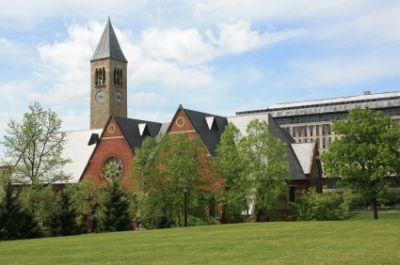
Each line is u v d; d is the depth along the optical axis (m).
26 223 61.72
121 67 145.00
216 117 93.75
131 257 28.19
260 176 67.38
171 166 69.19
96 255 30.16
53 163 80.00
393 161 68.75
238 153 69.88
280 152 70.44
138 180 72.81
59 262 27.83
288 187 80.69
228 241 34.44
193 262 24.77
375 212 73.25
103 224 70.12
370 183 71.88
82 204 74.88
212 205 72.50
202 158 72.38
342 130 72.69
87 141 105.94
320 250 27.09
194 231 46.72
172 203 70.12
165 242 36.12
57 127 81.25
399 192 106.94
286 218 75.56
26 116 78.25
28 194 67.19
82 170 100.38
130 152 92.50
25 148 77.81
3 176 69.38
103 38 144.62
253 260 24.58
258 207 69.56
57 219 67.81
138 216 73.12
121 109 144.12
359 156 70.25
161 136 73.88
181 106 89.19
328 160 72.62
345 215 78.00
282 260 24.06
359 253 25.06
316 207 73.38
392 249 26.14
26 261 29.22
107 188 73.88
